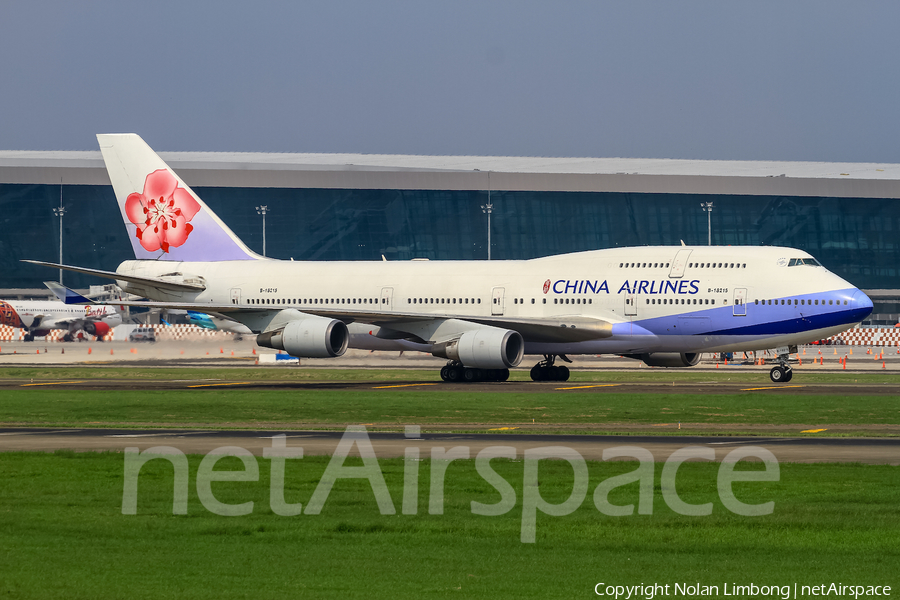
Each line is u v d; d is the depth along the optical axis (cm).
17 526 6425
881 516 6762
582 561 5644
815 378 19612
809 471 8438
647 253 19000
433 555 5750
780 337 17900
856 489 7669
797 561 5672
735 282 18088
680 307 18238
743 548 5959
